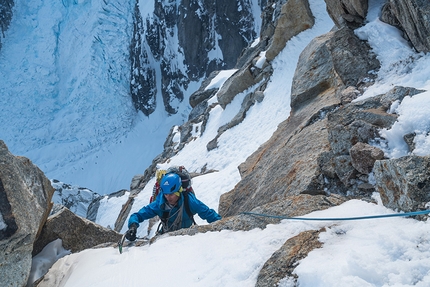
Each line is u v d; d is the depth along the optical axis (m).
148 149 55.06
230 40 53.44
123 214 18.67
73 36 63.31
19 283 3.35
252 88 17.12
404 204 2.65
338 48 6.42
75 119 60.66
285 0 19.06
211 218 3.98
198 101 25.08
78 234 4.66
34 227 3.44
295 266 2.36
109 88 61.25
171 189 3.76
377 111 4.16
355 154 3.71
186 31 55.22
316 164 4.45
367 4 6.95
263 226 3.19
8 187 3.29
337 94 6.41
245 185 6.88
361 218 2.66
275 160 6.01
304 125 6.12
